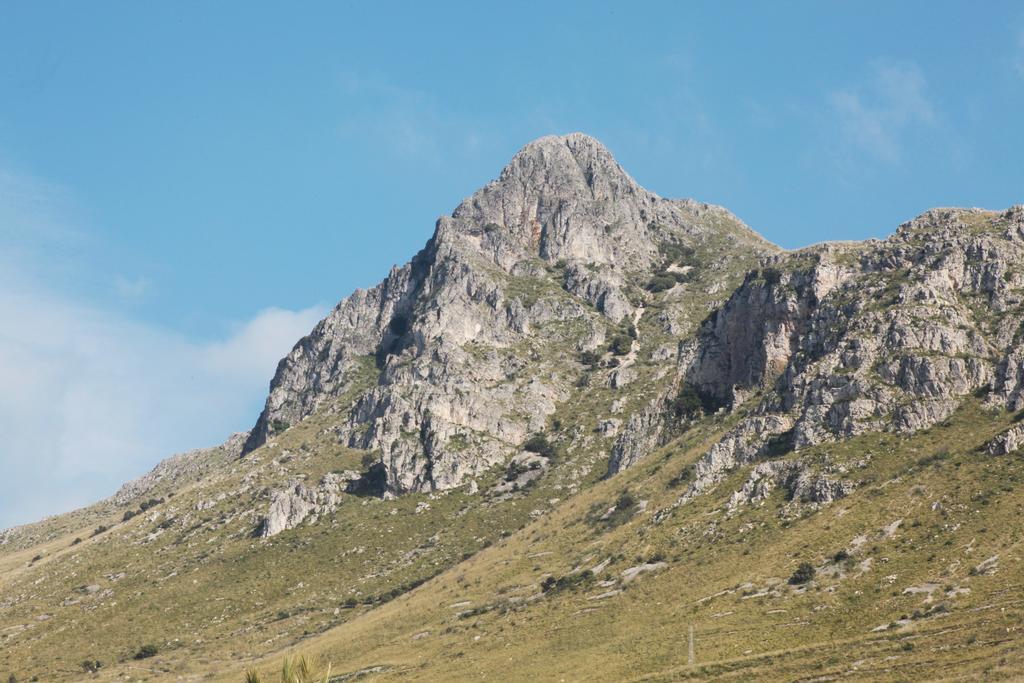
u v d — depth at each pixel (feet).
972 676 529.45
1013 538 641.40
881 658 583.99
